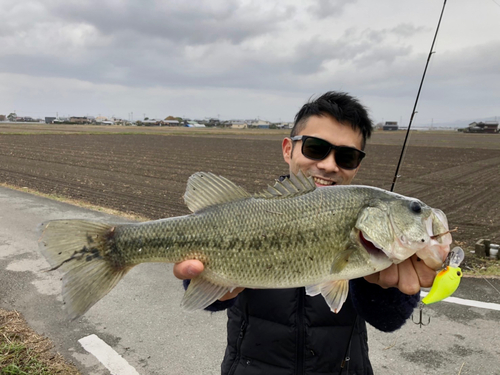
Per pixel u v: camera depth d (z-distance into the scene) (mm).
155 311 924
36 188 2727
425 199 2568
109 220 1750
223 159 5445
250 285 470
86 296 469
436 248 425
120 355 751
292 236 462
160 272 1155
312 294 450
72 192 2615
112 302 966
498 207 2314
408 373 697
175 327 856
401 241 433
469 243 1556
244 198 487
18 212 1840
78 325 854
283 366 479
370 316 456
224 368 509
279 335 477
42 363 709
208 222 481
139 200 2398
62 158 4988
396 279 430
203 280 479
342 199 470
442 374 694
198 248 479
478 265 1229
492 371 697
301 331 475
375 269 440
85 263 476
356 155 546
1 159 4652
